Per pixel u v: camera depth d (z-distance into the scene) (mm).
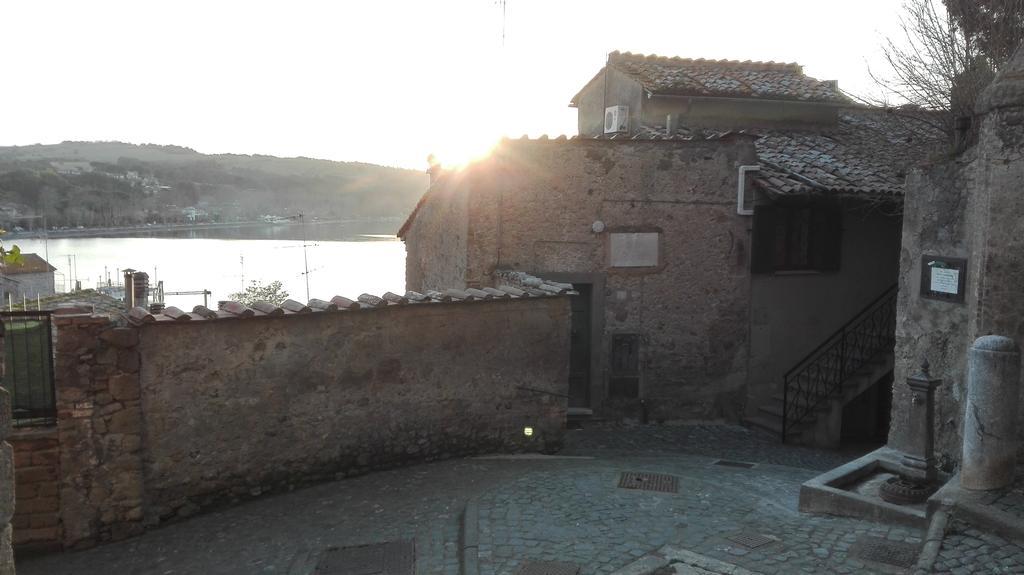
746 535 6590
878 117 17391
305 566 6301
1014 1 11781
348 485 8469
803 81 18000
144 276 20516
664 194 13297
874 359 13375
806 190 13117
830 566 5863
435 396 9328
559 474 8602
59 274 70750
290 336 8258
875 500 7008
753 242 13602
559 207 13031
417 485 8352
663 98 16547
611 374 13414
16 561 6863
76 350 7070
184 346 7617
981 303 6836
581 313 13445
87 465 7145
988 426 6223
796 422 12891
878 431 14797
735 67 18656
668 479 8438
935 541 5688
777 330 14070
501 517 7051
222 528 7359
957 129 8328
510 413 9930
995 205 6707
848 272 14594
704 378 13703
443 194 14492
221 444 7879
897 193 13562
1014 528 5633
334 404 8586
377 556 6418
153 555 6836
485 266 12875
